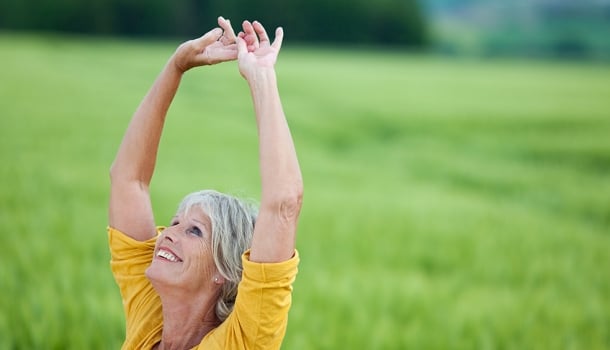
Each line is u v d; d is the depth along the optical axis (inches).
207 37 118.6
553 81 2060.8
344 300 312.3
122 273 125.9
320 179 673.6
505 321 308.3
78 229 388.2
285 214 105.8
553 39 4269.2
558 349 283.9
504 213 561.6
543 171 822.5
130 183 126.9
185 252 112.2
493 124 1184.2
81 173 554.9
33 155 621.0
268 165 106.1
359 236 438.9
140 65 1770.4
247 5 3479.3
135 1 3233.3
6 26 3026.6
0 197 452.1
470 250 433.7
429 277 378.6
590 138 1058.7
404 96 1531.7
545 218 566.9
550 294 350.0
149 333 121.1
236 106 1250.0
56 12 3088.1
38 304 264.2
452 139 1065.5
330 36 3752.5
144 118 126.2
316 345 258.4
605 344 298.7
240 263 113.7
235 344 108.4
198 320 114.7
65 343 242.4
